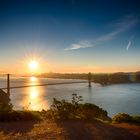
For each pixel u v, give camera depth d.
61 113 12.79
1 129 9.97
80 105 14.83
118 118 12.88
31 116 12.35
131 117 12.95
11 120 11.89
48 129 9.94
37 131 9.59
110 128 10.41
